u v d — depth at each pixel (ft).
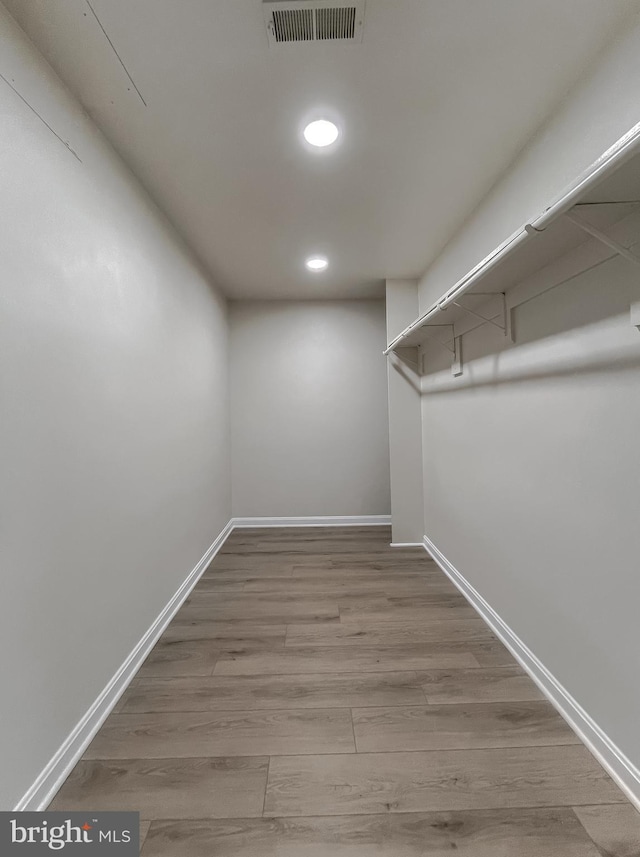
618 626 4.31
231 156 6.20
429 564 10.68
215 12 3.94
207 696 5.68
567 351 5.10
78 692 4.72
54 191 4.47
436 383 10.66
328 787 4.28
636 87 4.00
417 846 3.71
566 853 3.63
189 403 9.37
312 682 5.96
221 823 3.92
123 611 5.91
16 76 3.92
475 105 5.24
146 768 4.52
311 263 10.75
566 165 5.08
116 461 5.76
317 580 9.72
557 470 5.34
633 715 4.11
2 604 3.61
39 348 4.16
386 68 4.65
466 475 8.59
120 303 5.98
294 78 4.76
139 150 5.99
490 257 4.77
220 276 11.77
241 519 14.55
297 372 14.57
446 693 5.69
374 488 14.71
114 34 4.13
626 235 3.92
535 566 5.88
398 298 12.07
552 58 4.54
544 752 4.69
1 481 3.63
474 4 3.91
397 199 7.52
